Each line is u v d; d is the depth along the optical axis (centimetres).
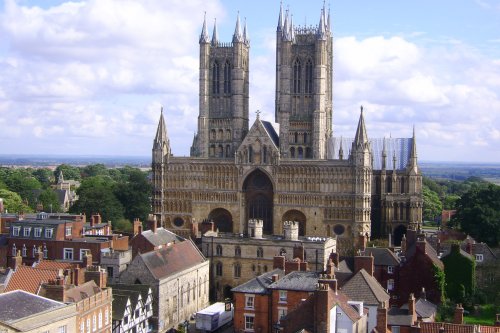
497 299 15862
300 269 14325
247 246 19175
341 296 11200
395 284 15275
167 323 14688
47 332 9700
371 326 11881
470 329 11238
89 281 12056
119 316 12544
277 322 12594
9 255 16550
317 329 10044
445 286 16212
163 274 14675
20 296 9881
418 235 17138
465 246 17988
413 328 11325
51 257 16288
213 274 19475
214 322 14462
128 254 15400
